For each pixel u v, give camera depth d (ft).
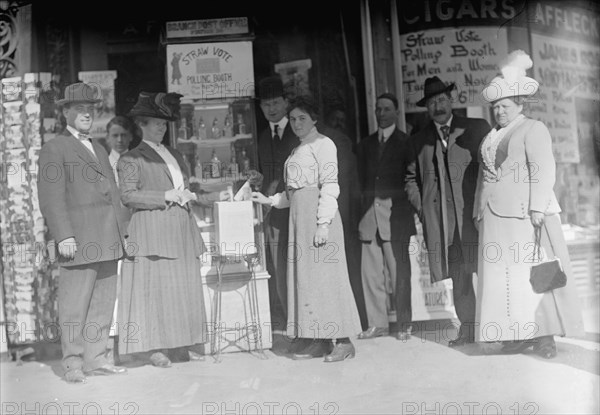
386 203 18.51
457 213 18.03
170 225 17.08
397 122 19.15
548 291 16.61
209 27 18.58
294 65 19.07
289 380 15.88
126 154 17.15
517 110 16.85
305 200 16.43
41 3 18.74
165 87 18.81
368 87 19.16
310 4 19.08
